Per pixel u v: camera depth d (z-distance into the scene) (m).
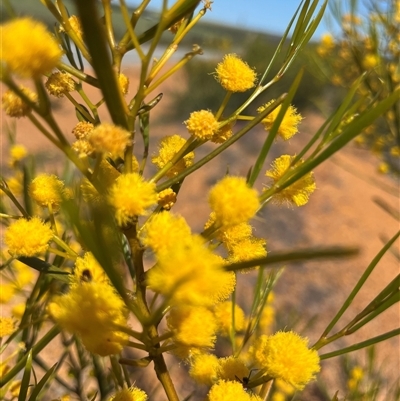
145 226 0.06
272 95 0.77
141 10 0.06
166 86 1.07
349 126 0.05
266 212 0.48
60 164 0.53
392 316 0.36
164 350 0.06
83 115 0.07
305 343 0.06
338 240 0.45
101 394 0.15
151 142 0.52
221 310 0.10
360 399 0.18
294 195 0.07
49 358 0.25
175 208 0.50
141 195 0.05
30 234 0.06
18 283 0.15
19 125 0.70
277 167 0.07
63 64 0.06
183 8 0.05
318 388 0.28
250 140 0.63
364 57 0.23
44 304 0.13
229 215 0.05
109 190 0.05
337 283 0.39
